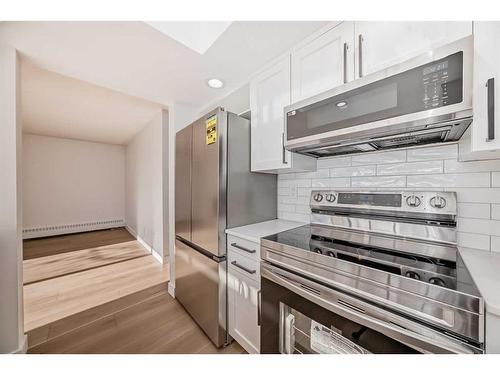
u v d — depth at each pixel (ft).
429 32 2.83
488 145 2.29
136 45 4.52
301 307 3.29
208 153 5.16
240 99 7.29
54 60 5.02
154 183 11.48
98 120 12.00
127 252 12.19
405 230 3.85
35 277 8.80
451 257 2.98
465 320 2.00
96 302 6.91
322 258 3.07
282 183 6.25
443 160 3.61
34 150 15.53
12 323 4.37
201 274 5.44
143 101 9.29
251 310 4.33
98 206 18.29
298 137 4.08
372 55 3.34
